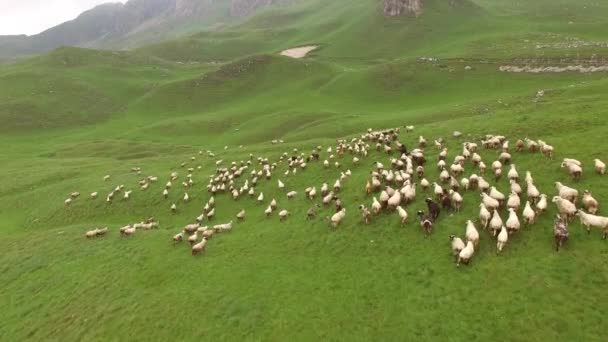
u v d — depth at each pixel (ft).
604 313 67.56
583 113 140.97
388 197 113.19
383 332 75.87
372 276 89.97
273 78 487.20
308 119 333.83
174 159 246.27
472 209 100.12
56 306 108.99
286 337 79.92
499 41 464.24
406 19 641.81
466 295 77.77
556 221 82.48
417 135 165.17
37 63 602.03
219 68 528.22
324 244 106.63
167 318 92.38
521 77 344.08
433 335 72.54
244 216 140.36
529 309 71.51
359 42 636.48
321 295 88.38
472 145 129.59
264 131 324.80
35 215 195.31
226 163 207.51
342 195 130.72
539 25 534.78
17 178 256.73
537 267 78.13
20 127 429.79
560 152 114.11
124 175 222.07
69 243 145.69
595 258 76.18
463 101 317.42
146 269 114.93
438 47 528.63
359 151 161.68
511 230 86.33
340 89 413.18
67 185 222.28
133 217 171.12
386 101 369.30
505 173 111.86
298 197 142.61
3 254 149.89
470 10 630.33
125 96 526.16
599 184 95.61
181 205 168.55
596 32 461.78
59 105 479.82
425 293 81.15
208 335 84.94
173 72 639.76
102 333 93.61
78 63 613.52
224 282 100.22
